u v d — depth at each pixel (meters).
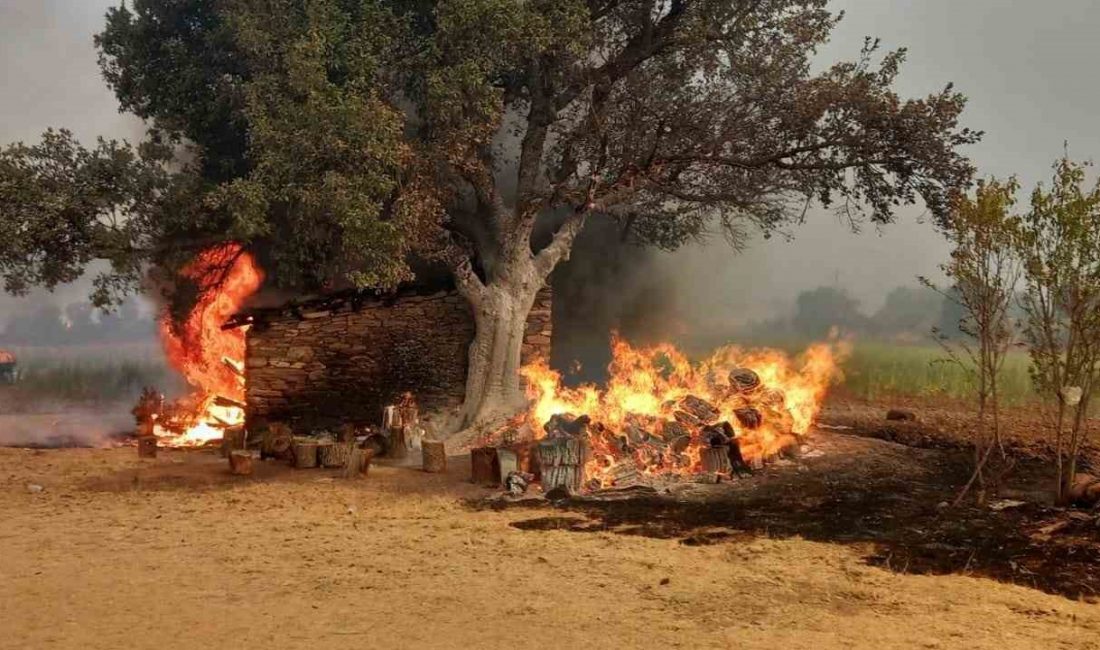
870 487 14.80
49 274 19.94
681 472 15.87
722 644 7.56
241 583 9.32
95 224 19.83
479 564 10.16
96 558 10.33
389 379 21.00
